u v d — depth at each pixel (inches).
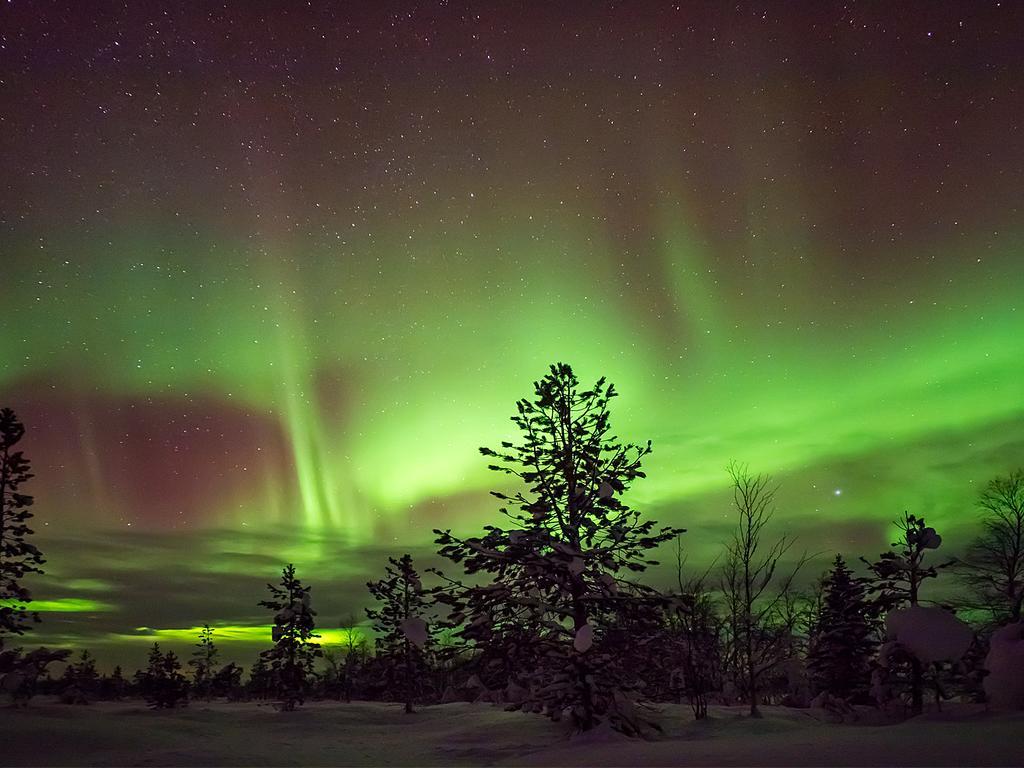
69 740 783.1
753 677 918.4
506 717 1103.6
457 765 649.6
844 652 1239.5
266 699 2407.7
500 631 753.0
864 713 885.8
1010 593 1227.2
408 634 747.4
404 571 1745.8
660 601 761.6
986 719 593.0
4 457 1389.0
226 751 753.0
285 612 1843.0
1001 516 1332.4
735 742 542.0
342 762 686.5
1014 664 655.8
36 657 1284.4
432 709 1553.9
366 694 2365.9
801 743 486.0
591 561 755.4
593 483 778.2
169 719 1138.0
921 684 849.5
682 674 916.0
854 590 944.9
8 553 1362.0
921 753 391.9
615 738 662.5
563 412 805.2
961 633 804.0
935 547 900.0
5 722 852.6
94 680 2977.4
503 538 761.6
